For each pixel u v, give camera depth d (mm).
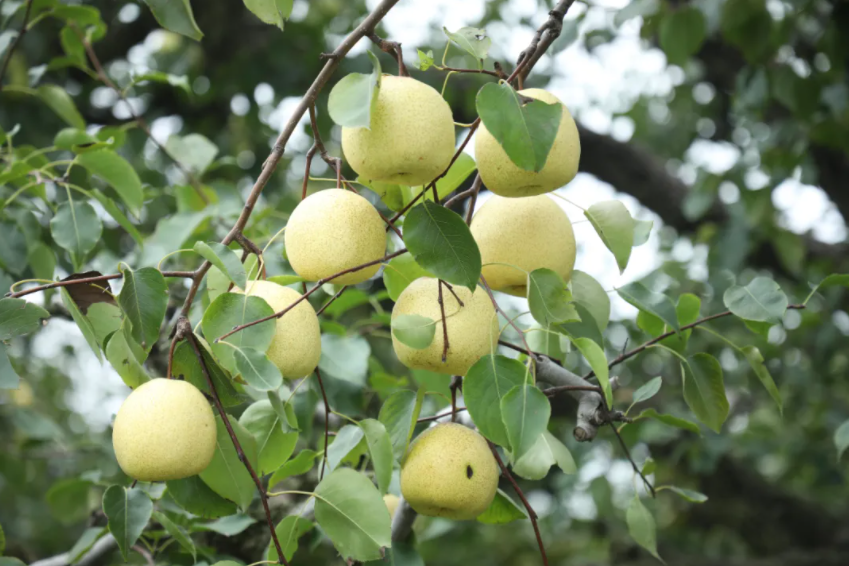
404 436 1851
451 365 1785
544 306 1763
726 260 3486
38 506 4980
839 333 3629
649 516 2002
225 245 1772
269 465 1912
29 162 2334
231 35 4328
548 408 1721
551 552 5906
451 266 1746
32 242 2244
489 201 1855
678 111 4199
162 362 2371
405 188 1905
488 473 1814
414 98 1741
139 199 2145
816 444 4234
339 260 1770
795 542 4926
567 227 1843
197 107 4336
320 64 4051
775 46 2996
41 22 3703
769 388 1976
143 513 1863
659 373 4371
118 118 4137
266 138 4105
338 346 2174
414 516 1948
